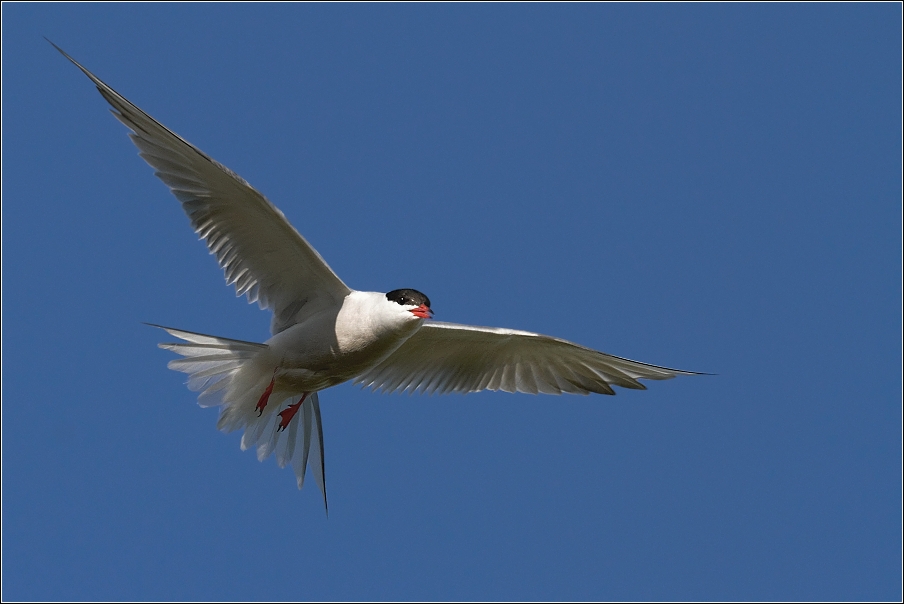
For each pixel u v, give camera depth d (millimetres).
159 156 12039
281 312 13023
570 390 14750
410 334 12641
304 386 13008
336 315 12641
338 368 12914
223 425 12898
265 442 13328
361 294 12727
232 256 12656
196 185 12172
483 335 13891
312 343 12633
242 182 11508
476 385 14820
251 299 12922
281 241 12352
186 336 11898
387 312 12406
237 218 12320
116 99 11562
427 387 14781
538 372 14648
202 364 12469
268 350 12555
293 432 13438
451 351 14406
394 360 14555
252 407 12922
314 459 13453
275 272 12789
